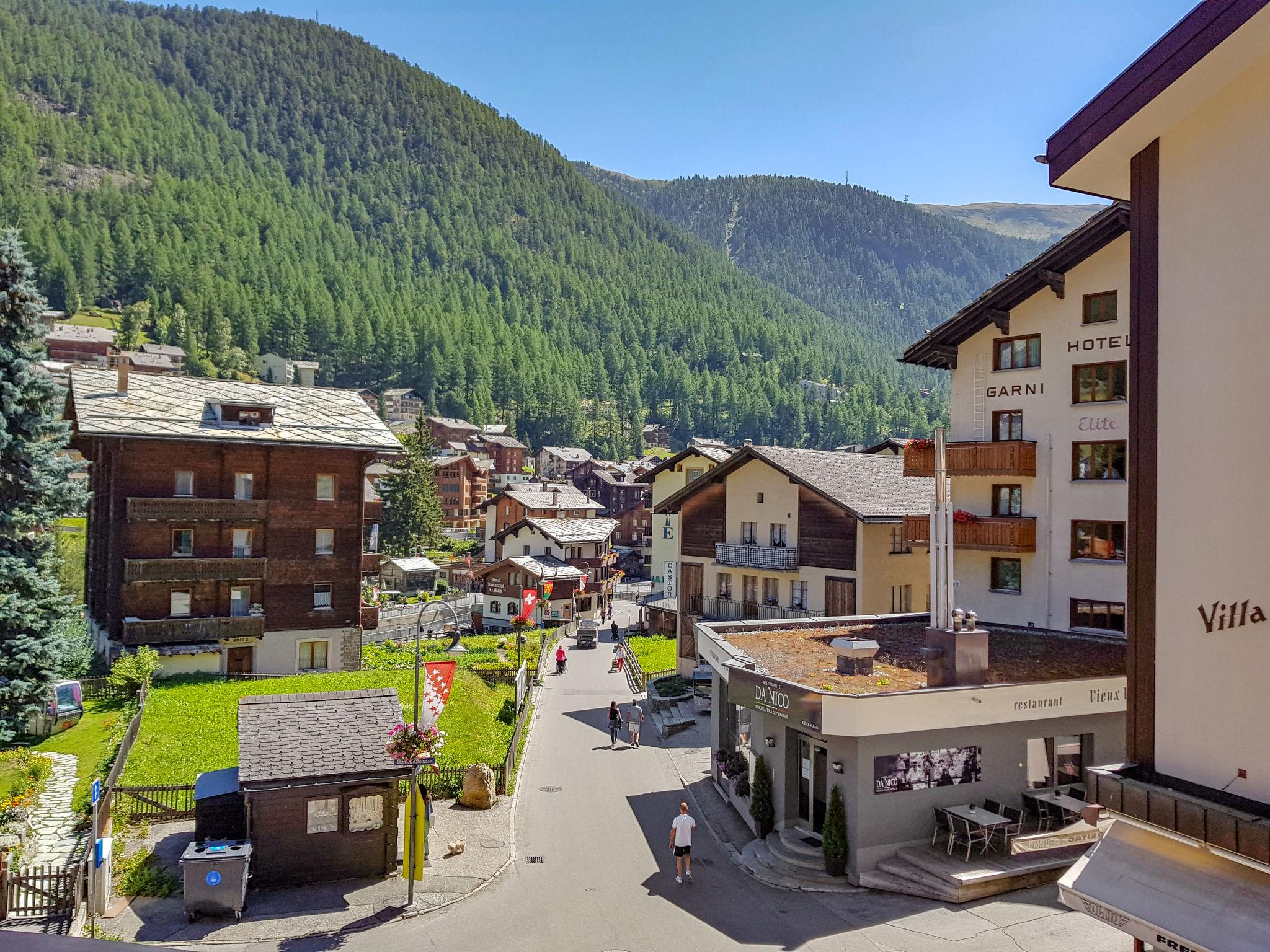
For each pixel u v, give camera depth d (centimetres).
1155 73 1184
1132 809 1195
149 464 4250
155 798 2273
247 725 1970
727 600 4391
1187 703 1178
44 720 3050
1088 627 2834
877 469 4388
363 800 1972
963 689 1970
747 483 4338
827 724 1864
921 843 1953
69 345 16725
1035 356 2994
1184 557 1191
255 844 1891
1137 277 1288
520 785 2738
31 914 1711
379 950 1623
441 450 16600
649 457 19975
